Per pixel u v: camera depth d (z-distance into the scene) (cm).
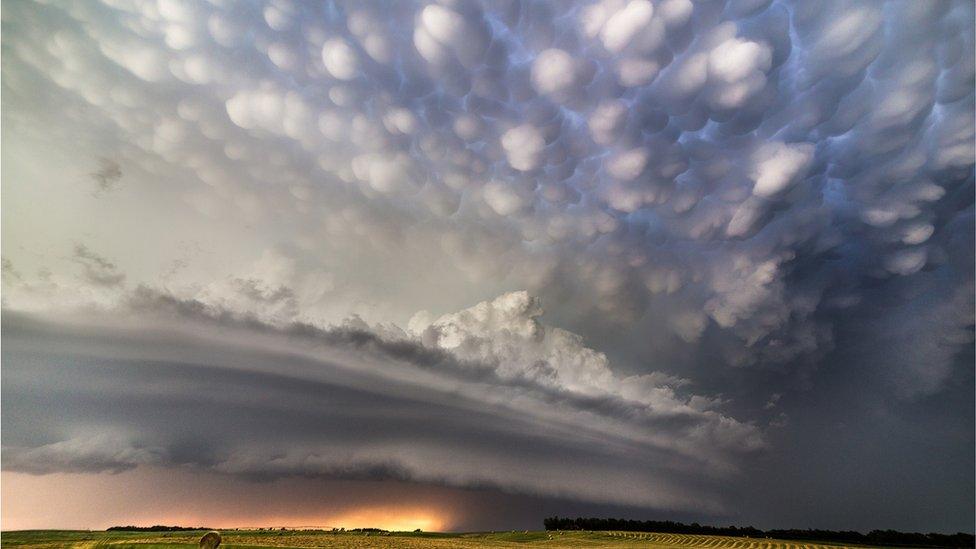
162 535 5484
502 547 6588
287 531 7988
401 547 5806
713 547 7250
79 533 5734
